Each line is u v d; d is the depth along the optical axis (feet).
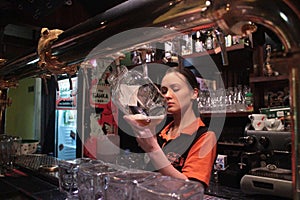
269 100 7.39
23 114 14.67
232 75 8.46
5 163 6.68
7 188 4.85
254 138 6.57
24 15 6.58
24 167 6.31
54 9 5.67
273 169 5.90
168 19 2.03
